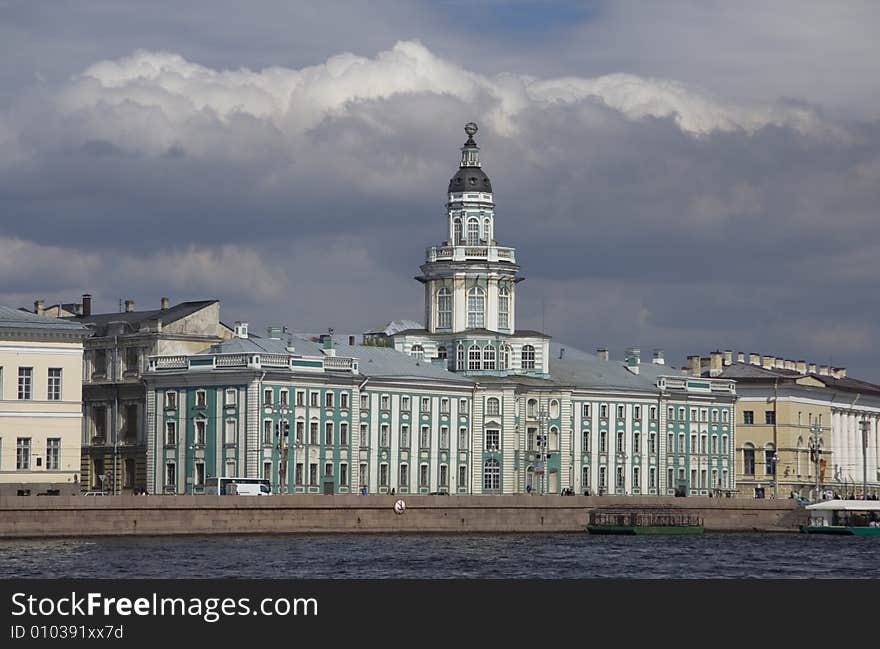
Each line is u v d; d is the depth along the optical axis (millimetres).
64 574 177500
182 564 189625
